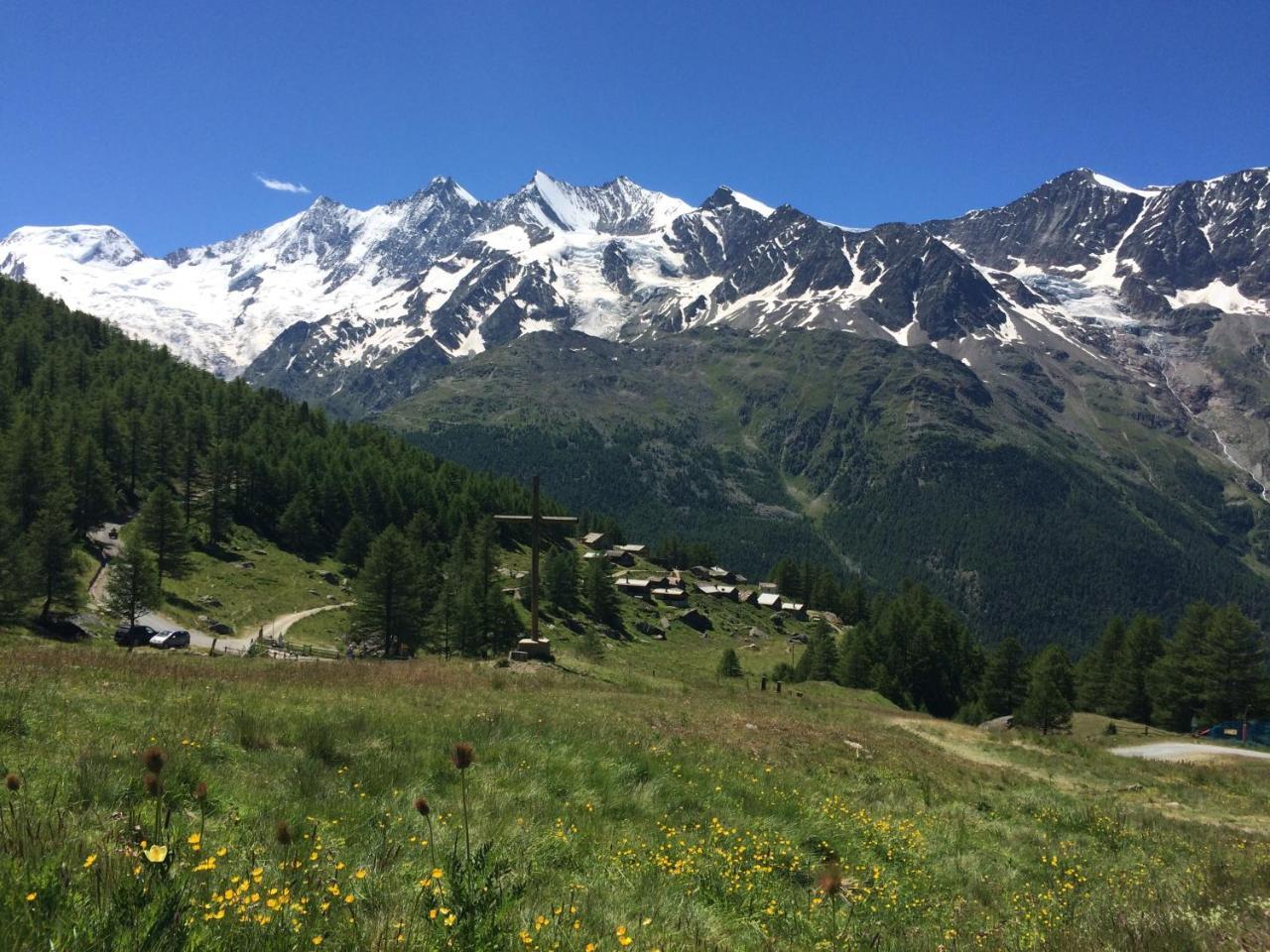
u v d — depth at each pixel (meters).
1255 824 27.70
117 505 120.06
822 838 15.13
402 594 83.94
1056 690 74.06
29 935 5.58
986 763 35.56
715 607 167.75
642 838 12.73
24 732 13.37
